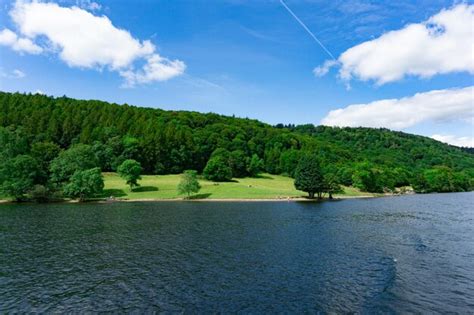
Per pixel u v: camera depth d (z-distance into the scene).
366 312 23.95
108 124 191.12
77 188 106.38
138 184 128.38
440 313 23.88
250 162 179.75
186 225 60.50
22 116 178.62
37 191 103.25
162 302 25.75
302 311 24.09
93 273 32.88
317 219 68.81
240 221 65.62
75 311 24.38
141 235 51.22
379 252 40.78
